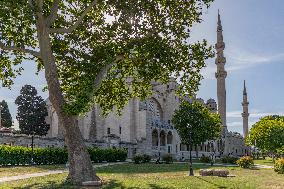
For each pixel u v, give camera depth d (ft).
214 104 507.30
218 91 394.52
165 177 107.34
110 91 108.78
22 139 195.52
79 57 98.58
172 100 379.96
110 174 114.62
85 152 81.35
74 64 99.55
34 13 74.18
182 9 91.76
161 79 104.27
